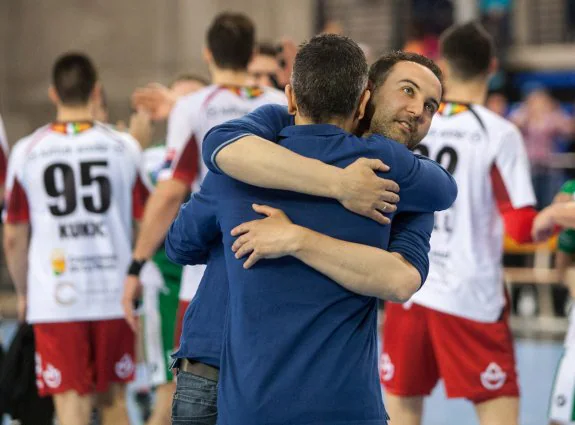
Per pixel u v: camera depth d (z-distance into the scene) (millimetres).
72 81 9633
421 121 5797
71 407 9430
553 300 20750
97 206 9562
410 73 5742
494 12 25594
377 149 5293
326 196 5117
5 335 19266
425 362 8938
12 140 31375
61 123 9672
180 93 12781
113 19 30828
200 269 9281
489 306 8734
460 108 8961
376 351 5375
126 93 30641
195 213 5621
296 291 5160
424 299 8773
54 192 9516
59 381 9375
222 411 5191
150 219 9070
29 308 9523
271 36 29141
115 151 9680
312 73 5355
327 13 28562
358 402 5094
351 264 5090
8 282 25078
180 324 9391
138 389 13438
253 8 29250
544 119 22625
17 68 31703
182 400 5738
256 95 9438
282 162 5105
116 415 9789
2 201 10945
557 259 8797
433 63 5992
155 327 10695
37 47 31547
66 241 9516
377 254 5148
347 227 5207
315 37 5582
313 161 5121
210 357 5590
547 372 15805
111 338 9555
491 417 8695
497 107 23016
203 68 29703
